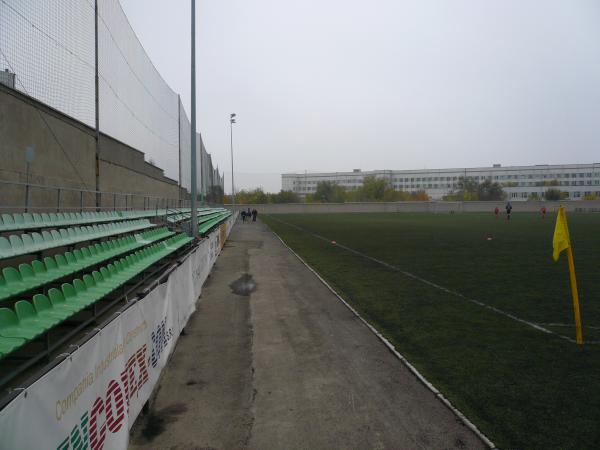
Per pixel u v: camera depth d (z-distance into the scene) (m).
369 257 15.62
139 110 17.89
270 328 6.80
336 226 35.25
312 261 14.67
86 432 2.50
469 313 7.65
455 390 4.47
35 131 9.38
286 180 150.25
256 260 14.98
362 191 105.81
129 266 8.27
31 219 8.55
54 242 8.13
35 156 9.41
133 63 16.83
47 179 9.91
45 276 6.32
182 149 29.22
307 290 9.78
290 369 5.11
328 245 20.19
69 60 10.87
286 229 32.50
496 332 6.51
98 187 12.96
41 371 2.06
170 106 25.00
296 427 3.76
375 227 33.25
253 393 4.45
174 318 5.62
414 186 138.12
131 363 3.47
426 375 4.88
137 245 10.95
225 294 9.35
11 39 8.42
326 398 4.32
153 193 20.53
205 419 3.89
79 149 11.68
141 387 3.77
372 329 6.72
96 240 10.93
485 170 130.25
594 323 6.99
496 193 102.38
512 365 5.16
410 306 8.20
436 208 76.94
